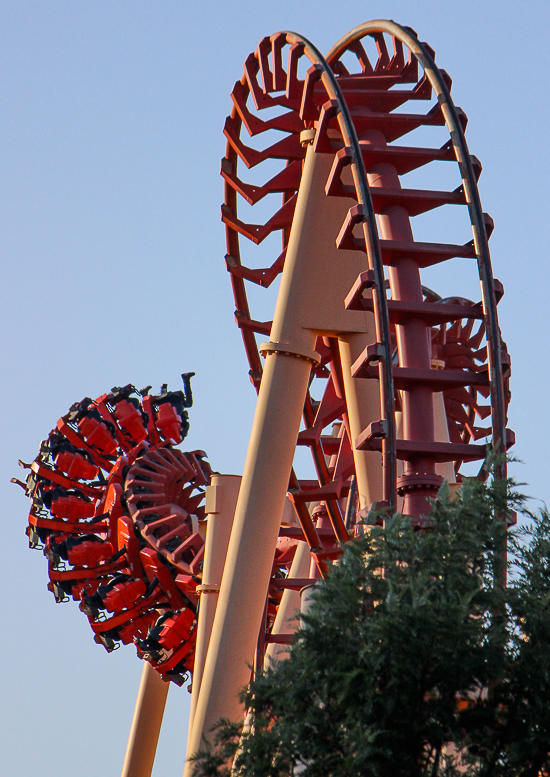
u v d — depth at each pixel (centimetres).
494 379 6388
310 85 7594
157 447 13075
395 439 6216
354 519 9531
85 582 13212
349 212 6762
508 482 4806
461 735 4131
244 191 8738
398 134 7638
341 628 4281
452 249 6900
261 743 4291
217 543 9419
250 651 7269
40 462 13762
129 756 12688
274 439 7506
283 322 7712
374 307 6494
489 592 4262
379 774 4047
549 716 4175
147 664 12938
